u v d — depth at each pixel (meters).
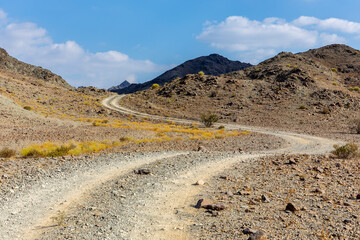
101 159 17.23
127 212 8.52
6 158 17.27
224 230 6.91
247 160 17.33
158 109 100.31
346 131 54.06
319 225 6.98
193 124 73.62
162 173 13.69
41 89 115.81
